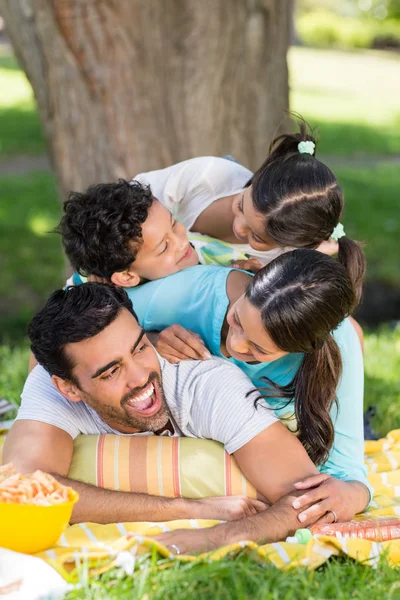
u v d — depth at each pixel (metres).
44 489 2.72
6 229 9.69
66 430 3.11
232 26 5.12
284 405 3.21
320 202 3.09
